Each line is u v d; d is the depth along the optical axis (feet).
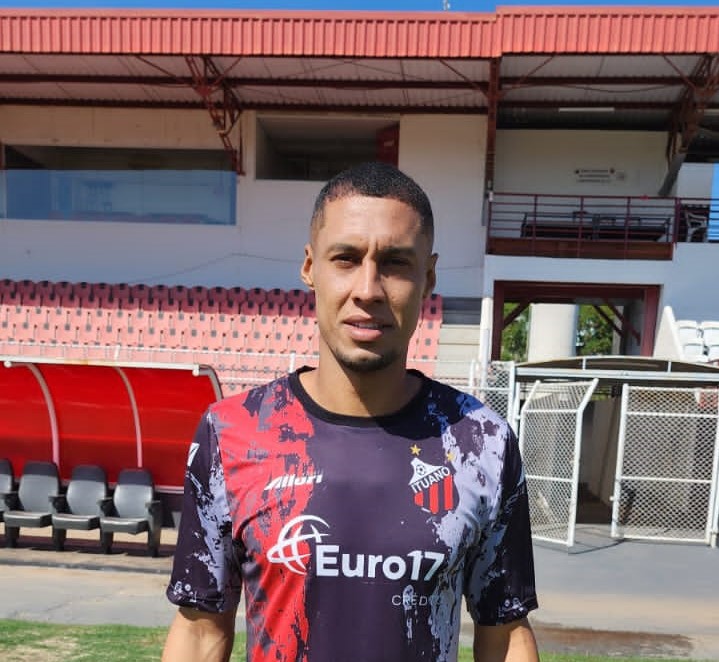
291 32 35.53
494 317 40.83
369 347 4.36
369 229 4.32
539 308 65.98
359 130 47.57
